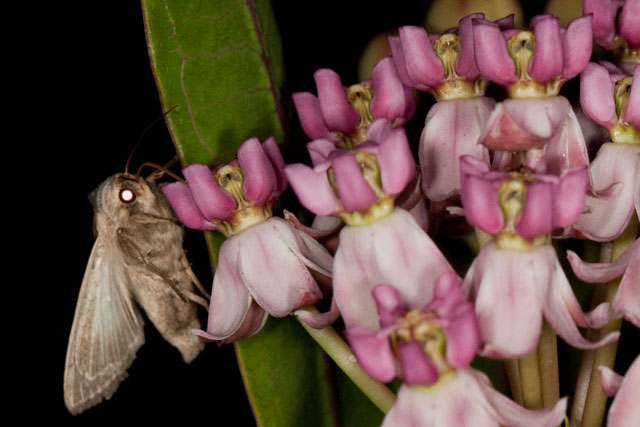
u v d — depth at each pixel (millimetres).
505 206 211
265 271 225
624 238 221
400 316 206
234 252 227
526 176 211
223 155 239
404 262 215
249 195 226
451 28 232
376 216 217
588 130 230
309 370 241
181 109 237
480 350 207
